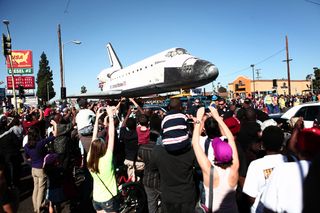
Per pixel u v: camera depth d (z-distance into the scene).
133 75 25.98
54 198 5.44
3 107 27.05
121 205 5.35
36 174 6.02
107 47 40.56
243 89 83.06
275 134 3.46
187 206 3.57
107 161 4.26
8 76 58.94
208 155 4.02
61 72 25.53
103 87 39.56
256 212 3.20
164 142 3.56
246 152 4.85
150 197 4.88
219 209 3.19
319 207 2.02
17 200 3.17
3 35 17.58
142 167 6.07
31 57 60.06
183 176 3.57
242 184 4.07
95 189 4.37
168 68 20.67
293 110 9.02
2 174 3.02
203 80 19.02
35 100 36.72
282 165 2.49
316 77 71.69
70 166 5.79
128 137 6.05
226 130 3.47
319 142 2.35
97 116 5.13
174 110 3.73
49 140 6.01
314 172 2.07
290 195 2.33
